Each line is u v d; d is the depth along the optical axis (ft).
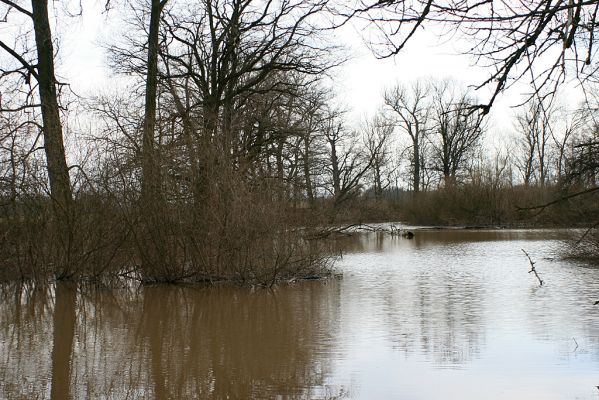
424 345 32.12
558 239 109.40
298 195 61.21
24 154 53.78
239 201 53.42
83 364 29.55
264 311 42.78
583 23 14.20
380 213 177.68
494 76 15.55
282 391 25.26
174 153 53.83
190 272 54.19
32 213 53.78
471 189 163.32
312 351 31.42
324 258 63.10
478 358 29.55
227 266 53.36
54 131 55.31
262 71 80.84
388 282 56.18
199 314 42.06
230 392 25.29
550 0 13.96
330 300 46.73
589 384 25.43
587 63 14.10
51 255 54.75
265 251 53.83
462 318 39.04
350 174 132.87
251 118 79.66
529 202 150.00
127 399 24.59
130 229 53.31
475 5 14.67
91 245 53.72
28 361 30.09
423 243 107.76
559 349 31.04
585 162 53.57
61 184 54.24
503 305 43.57
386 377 26.78
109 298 48.73
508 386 25.30
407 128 198.59
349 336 34.58
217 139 55.52
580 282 55.16
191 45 79.41
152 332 36.58
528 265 69.56
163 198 53.36
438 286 53.42
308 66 78.13
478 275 60.95
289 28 75.72
